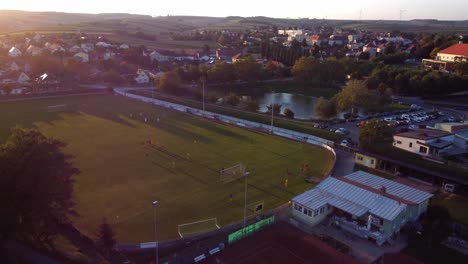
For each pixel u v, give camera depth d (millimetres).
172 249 46438
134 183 65625
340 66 175625
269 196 61844
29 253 42594
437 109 126375
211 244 47688
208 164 75500
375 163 73875
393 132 91688
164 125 103312
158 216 54656
